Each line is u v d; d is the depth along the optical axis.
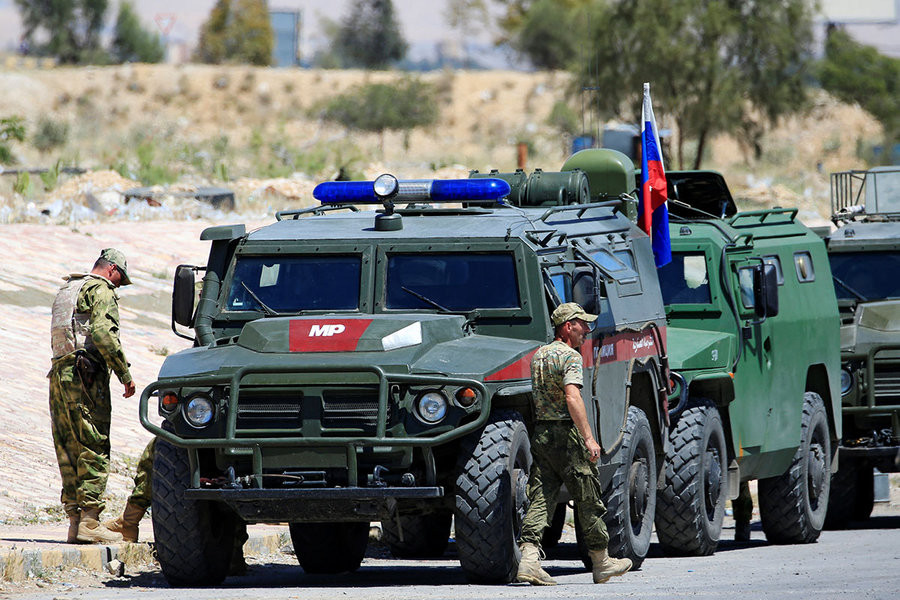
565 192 48.22
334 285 38.25
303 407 34.56
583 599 30.67
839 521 66.50
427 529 49.22
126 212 117.00
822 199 194.88
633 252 45.06
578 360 35.47
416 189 41.09
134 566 39.41
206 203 126.94
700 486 47.72
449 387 34.44
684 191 58.25
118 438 56.88
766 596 30.97
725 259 52.28
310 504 34.59
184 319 38.59
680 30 175.88
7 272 81.12
